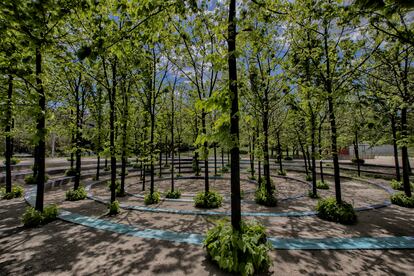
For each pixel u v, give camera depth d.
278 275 3.92
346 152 38.03
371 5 2.50
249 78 9.32
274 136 15.55
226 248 4.03
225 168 23.02
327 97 7.20
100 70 9.34
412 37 4.29
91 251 4.88
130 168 24.41
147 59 9.03
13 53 4.95
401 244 5.16
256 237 4.13
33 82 5.69
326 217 7.32
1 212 8.05
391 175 17.42
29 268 4.20
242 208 9.09
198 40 8.64
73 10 4.25
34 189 12.41
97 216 7.63
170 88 12.20
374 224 6.79
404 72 8.34
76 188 10.76
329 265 4.27
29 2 3.53
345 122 11.55
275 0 5.61
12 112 6.05
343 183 15.73
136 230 6.12
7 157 10.52
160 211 8.26
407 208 8.64
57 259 4.54
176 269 4.12
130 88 10.95
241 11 4.57
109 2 4.29
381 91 8.23
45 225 6.61
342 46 7.11
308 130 11.17
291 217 7.61
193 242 5.29
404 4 2.27
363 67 7.50
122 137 9.54
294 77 8.62
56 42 4.72
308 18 7.09
